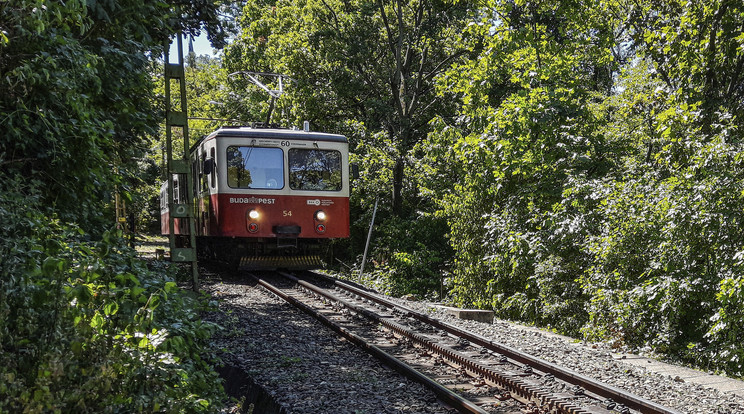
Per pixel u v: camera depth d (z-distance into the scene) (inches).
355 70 1013.8
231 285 557.0
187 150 357.1
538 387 246.8
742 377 341.7
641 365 315.3
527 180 570.3
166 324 185.8
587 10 631.2
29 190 188.4
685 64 520.1
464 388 256.7
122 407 133.3
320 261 643.5
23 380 117.1
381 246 898.1
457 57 983.6
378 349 301.3
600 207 459.5
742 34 465.4
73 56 190.5
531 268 530.6
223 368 277.3
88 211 224.4
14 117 183.3
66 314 130.3
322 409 221.1
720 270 369.7
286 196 601.0
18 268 132.5
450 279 639.8
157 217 1514.5
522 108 542.9
